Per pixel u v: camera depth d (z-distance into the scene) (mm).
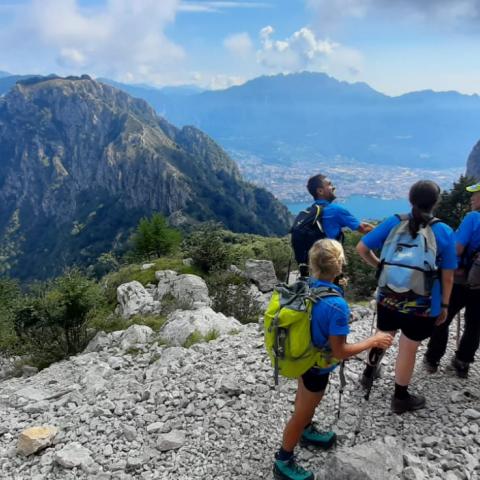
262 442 3420
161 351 5832
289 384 4098
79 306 7527
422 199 3053
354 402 3670
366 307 6742
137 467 3352
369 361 3338
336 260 2699
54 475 3410
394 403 3436
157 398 4230
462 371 3797
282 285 2859
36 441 3725
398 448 3014
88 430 3928
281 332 2719
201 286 10086
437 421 3328
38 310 7809
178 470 3262
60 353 7617
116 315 9422
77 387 5008
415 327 3184
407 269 3061
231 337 5754
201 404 3994
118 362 5621
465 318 3729
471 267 3535
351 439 3271
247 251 16688
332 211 3809
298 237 3848
